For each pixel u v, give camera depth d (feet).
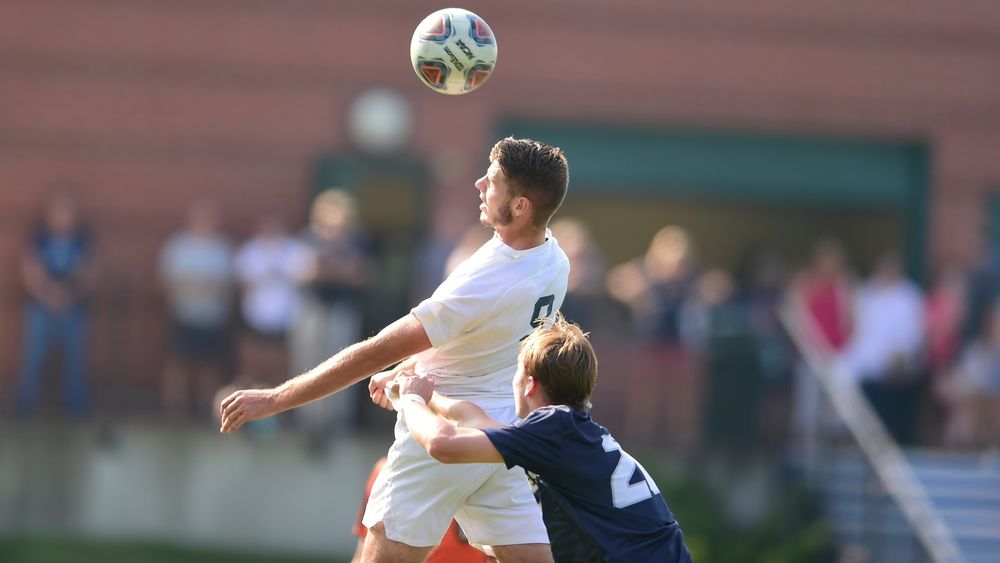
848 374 169.48
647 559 63.10
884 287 172.04
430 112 192.44
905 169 198.49
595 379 65.10
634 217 228.43
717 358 155.84
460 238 160.86
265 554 159.12
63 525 161.38
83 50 189.26
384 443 159.84
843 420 146.72
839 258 172.86
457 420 65.10
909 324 170.71
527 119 195.31
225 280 164.96
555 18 194.29
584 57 194.70
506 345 67.77
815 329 169.78
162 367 183.21
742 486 154.10
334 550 158.92
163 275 186.09
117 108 189.37
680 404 156.46
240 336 165.89
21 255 186.39
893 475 137.90
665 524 64.23
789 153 197.77
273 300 162.50
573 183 196.34
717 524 151.02
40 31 188.75
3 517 161.27
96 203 188.75
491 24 193.98
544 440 62.39
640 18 195.21
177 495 161.07
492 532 69.56
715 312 157.48
